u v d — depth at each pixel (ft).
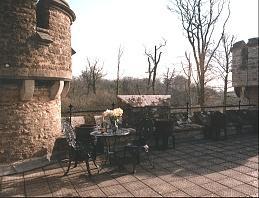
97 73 112.57
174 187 19.06
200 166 23.85
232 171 22.41
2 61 21.13
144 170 22.93
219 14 69.10
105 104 86.63
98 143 28.25
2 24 21.15
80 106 80.23
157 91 106.83
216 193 17.92
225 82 75.61
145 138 28.40
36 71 22.56
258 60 42.42
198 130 35.37
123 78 111.04
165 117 35.42
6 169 21.95
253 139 34.86
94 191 18.49
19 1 21.79
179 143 32.99
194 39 69.46
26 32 22.09
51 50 23.91
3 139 22.16
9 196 17.79
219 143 32.76
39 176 21.56
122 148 29.53
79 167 23.79
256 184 19.48
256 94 44.60
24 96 22.50
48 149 24.90
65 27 25.95
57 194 18.06
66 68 25.95
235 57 46.68
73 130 26.22
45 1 23.71
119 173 22.18
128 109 33.14
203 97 67.77
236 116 38.78
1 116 22.04
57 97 26.37
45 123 24.66
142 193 18.04
